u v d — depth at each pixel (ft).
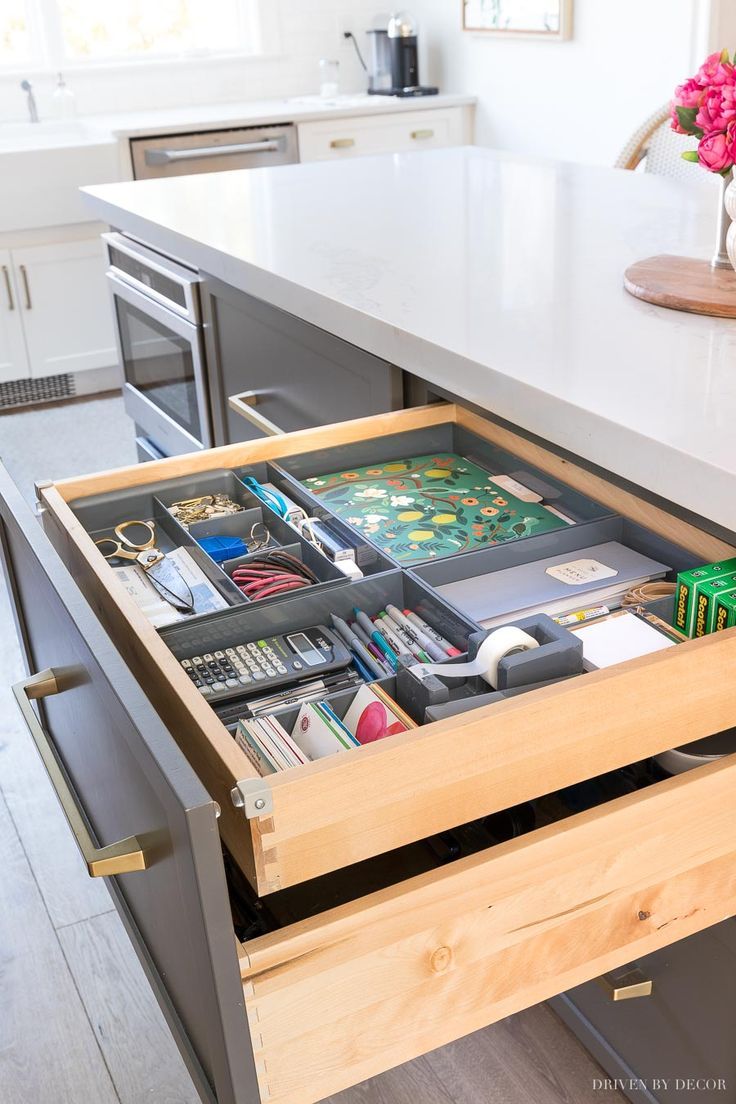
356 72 16.57
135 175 13.44
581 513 4.41
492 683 3.33
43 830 6.47
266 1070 2.70
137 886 3.47
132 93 15.24
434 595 3.69
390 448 4.95
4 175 12.57
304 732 3.24
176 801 2.36
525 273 5.05
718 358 3.80
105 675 2.78
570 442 3.48
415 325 4.33
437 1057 4.93
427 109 15.24
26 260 13.06
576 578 3.93
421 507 4.52
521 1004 3.02
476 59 15.60
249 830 2.60
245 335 6.68
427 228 6.13
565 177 7.49
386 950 2.71
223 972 2.53
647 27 12.66
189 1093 4.81
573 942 3.02
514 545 4.02
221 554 4.25
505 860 2.78
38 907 5.90
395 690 3.44
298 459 4.80
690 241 5.44
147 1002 5.28
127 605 3.39
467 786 2.78
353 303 4.71
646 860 3.03
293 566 4.07
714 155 4.25
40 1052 5.05
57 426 12.99
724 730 3.36
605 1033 4.59
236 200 7.41
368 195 7.22
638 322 4.25
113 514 4.52
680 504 3.10
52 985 5.41
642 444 3.16
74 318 13.57
